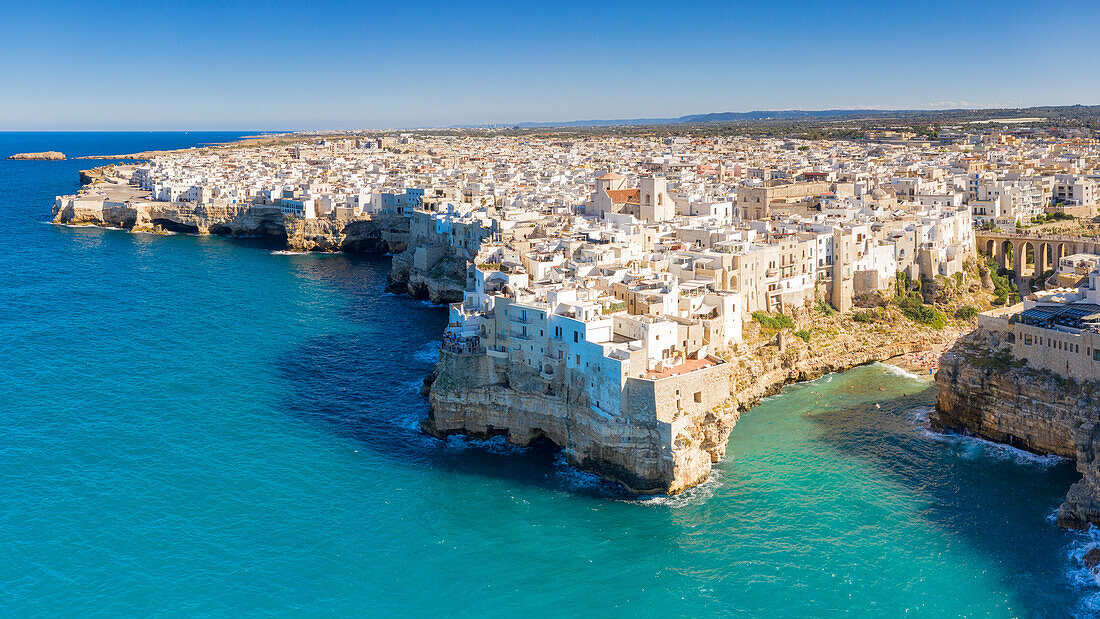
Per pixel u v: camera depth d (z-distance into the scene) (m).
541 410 141.75
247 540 116.62
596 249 185.12
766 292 188.00
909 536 117.94
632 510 124.69
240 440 146.38
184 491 128.88
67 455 139.88
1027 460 139.12
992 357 147.75
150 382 173.75
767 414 159.75
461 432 148.25
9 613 101.06
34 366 183.12
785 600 105.06
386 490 130.00
